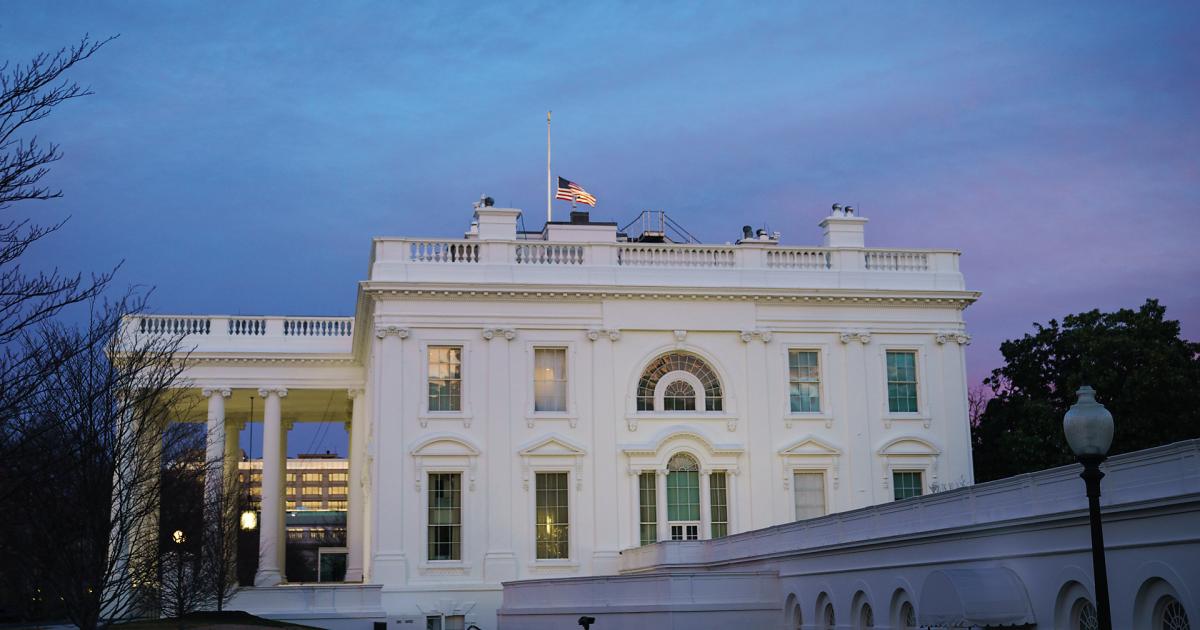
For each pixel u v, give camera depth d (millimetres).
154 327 72000
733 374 66188
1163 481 27750
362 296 64812
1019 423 74000
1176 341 72938
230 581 59281
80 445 37000
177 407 75000
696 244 67750
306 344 73188
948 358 68500
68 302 31234
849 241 70125
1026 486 32969
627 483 64125
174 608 55375
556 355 65312
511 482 63094
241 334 73188
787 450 65562
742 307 66812
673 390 66125
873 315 68125
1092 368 71312
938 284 69062
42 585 45250
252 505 81312
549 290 64438
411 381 63188
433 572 61500
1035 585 32531
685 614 47344
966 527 35250
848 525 43094
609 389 64875
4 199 24828
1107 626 21641
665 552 56750
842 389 67125
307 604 59125
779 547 48844
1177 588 27281
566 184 73500
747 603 47844
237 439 82000
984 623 32406
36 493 35406
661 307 66000
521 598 54938
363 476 71375
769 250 68312
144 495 40438
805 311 67500
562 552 63281
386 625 59188
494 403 63656
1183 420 68188
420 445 62312
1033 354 77000
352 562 74062
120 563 52062
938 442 67438
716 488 65188
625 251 66938
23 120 25516
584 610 50875
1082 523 30469
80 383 39031
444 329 63938
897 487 67000
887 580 39875
